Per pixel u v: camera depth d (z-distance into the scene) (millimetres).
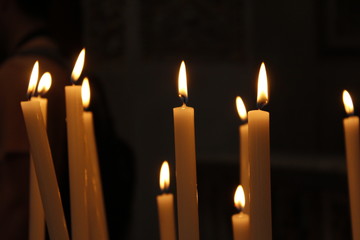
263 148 700
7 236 1526
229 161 3500
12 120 1533
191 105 4004
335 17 4633
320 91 4734
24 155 1540
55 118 1524
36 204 810
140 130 3766
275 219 3146
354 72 4512
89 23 3922
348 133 829
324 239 2934
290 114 4844
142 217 3701
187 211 723
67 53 1960
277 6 4613
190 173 725
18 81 1544
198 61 4078
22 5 1693
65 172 1547
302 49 4781
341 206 2830
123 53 3828
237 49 4316
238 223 804
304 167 2885
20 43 1663
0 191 1535
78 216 756
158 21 3910
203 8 4141
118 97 3828
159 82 3850
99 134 1637
